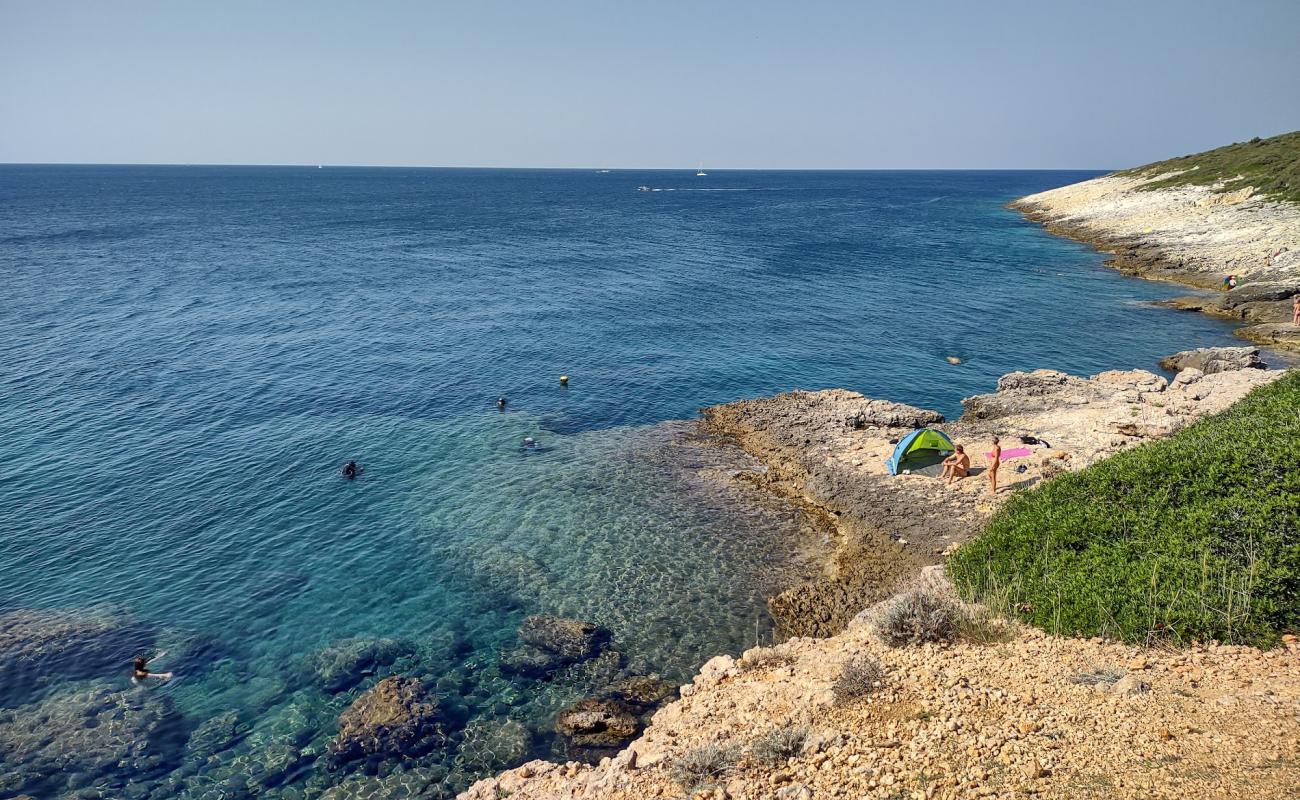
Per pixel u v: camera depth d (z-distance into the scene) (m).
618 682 18.91
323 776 16.08
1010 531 19.12
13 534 26.30
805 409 36.97
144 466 32.03
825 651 16.55
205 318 57.84
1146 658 13.11
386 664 19.86
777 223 138.88
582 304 64.75
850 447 32.31
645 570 24.28
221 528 27.08
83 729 17.45
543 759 16.31
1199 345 50.34
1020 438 31.08
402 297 67.56
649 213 168.25
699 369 45.91
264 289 70.00
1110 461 20.34
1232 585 13.95
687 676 19.14
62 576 23.88
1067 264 83.44
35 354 47.25
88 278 73.06
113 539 26.17
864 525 26.25
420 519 27.83
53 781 15.97
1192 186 104.44
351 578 23.97
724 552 25.31
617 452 33.84
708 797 11.34
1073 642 14.30
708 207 188.75
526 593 23.11
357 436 35.69
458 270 83.00
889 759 11.20
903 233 117.25
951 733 11.58
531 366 46.78
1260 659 12.38
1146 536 16.34
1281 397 22.44
